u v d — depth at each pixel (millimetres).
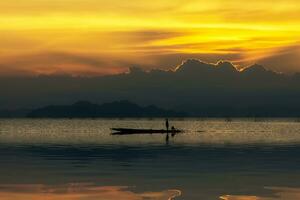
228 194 37281
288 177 46719
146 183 42781
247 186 41125
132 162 61656
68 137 138625
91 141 114688
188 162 61562
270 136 147625
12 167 56031
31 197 36062
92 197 36125
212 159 65500
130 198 35750
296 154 73938
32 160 65000
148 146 93938
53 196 36438
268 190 39156
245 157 68750
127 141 113812
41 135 154625
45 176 47656
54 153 76750
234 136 145500
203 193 37812
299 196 36531
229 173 49969
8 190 39188
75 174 49281
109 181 44062
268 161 62688
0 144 102312
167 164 59188
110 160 64625
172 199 35500
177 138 129875
